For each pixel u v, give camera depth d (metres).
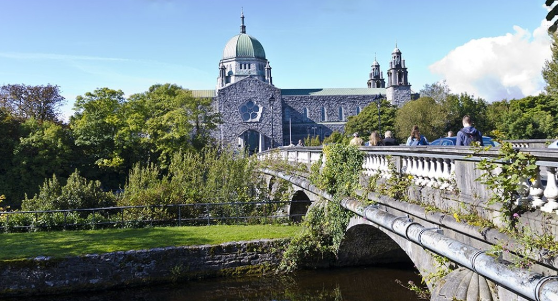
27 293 15.66
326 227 16.39
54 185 25.67
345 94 114.56
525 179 5.95
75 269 16.06
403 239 9.99
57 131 57.44
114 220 22.23
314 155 19.08
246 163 26.95
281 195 24.83
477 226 6.69
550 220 5.46
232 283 16.38
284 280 16.28
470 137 10.65
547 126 65.62
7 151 55.03
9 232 20.97
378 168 11.70
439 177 8.44
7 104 68.50
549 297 4.86
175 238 18.52
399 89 111.94
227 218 22.28
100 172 58.81
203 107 76.50
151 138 60.34
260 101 102.50
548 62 42.62
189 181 26.62
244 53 114.38
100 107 60.66
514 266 5.66
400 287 14.99
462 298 6.60
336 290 15.11
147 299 15.19
